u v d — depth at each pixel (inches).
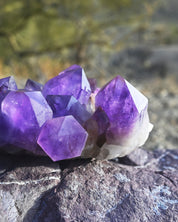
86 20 48.2
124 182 10.6
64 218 9.7
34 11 43.9
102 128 10.3
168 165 12.5
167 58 66.9
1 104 10.0
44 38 45.1
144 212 10.0
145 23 51.7
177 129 31.4
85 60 50.0
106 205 10.0
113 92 10.5
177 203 10.2
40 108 10.1
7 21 42.4
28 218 9.9
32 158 10.9
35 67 38.3
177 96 45.0
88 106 11.1
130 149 10.9
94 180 10.5
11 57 40.9
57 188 10.2
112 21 49.1
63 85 10.9
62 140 9.7
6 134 10.2
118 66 62.8
